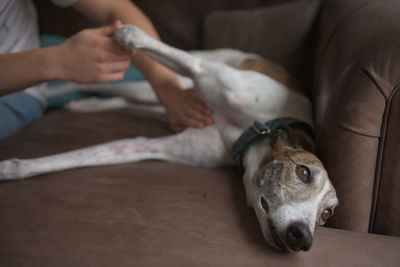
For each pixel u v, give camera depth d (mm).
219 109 1454
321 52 1509
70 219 939
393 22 1002
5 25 1404
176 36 2334
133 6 1572
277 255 888
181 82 1987
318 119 1262
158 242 873
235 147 1327
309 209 983
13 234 867
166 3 2277
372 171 1054
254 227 1003
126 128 1679
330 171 1092
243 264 833
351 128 1006
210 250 864
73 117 1774
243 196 1185
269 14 2170
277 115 1430
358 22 1164
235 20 2215
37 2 2201
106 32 1229
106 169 1287
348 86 995
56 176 1210
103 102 2064
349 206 1096
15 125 1646
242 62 2008
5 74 1086
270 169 1114
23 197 1035
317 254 896
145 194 1090
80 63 1138
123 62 1230
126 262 803
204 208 1046
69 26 2230
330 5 1722
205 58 2115
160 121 1860
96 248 839
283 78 1802
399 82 940
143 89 2055
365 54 970
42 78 1133
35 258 799
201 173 1331
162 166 1354
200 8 2311
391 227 1099
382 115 986
